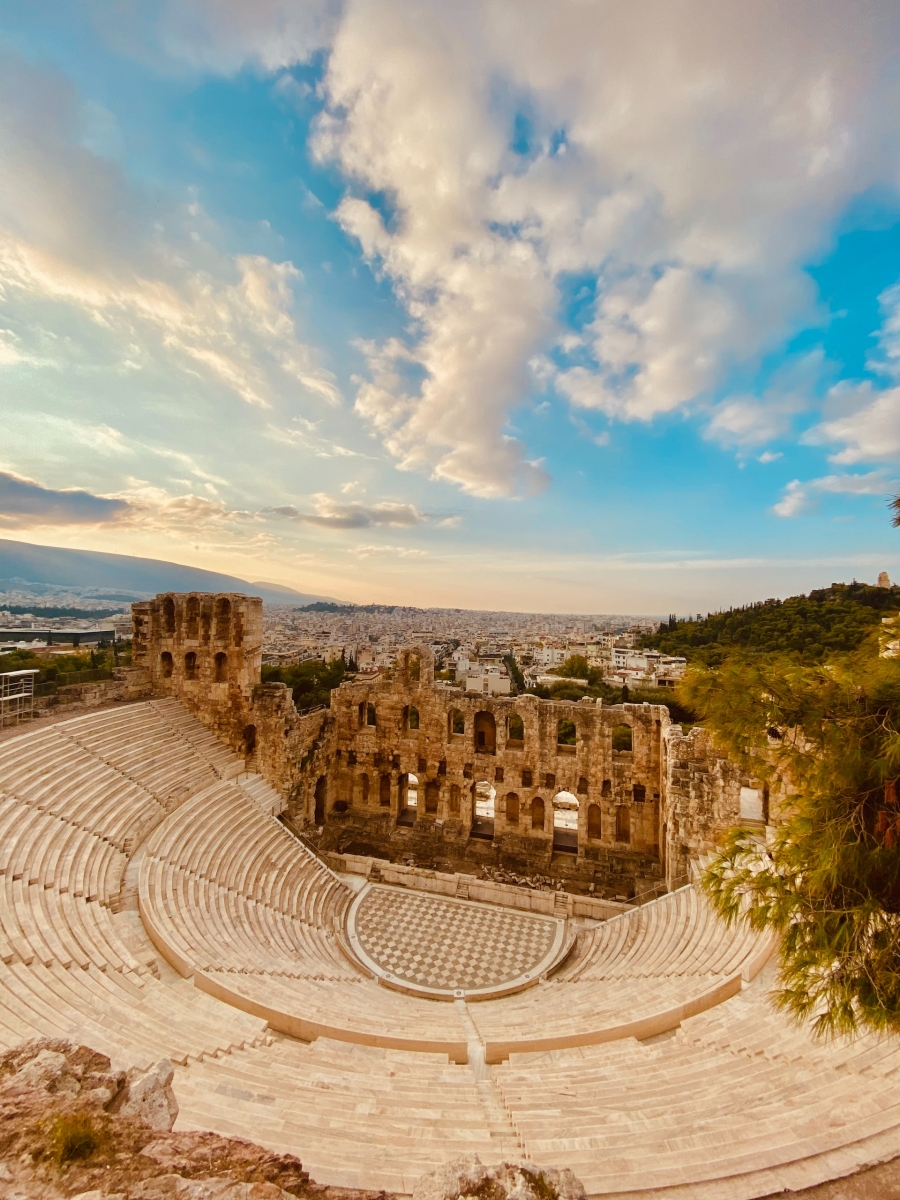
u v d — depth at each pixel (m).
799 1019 11.48
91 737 33.53
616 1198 9.88
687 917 27.97
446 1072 17.03
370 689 46.25
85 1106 7.53
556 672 129.75
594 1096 14.97
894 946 10.09
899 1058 14.24
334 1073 15.65
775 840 12.43
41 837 24.38
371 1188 9.66
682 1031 18.66
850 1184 10.03
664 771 37.78
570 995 24.77
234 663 41.62
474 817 48.22
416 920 32.75
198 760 37.84
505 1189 6.90
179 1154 7.00
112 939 20.94
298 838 39.19
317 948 28.47
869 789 10.68
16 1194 6.22
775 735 12.52
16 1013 14.50
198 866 28.69
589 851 40.28
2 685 33.53
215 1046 15.83
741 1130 12.23
